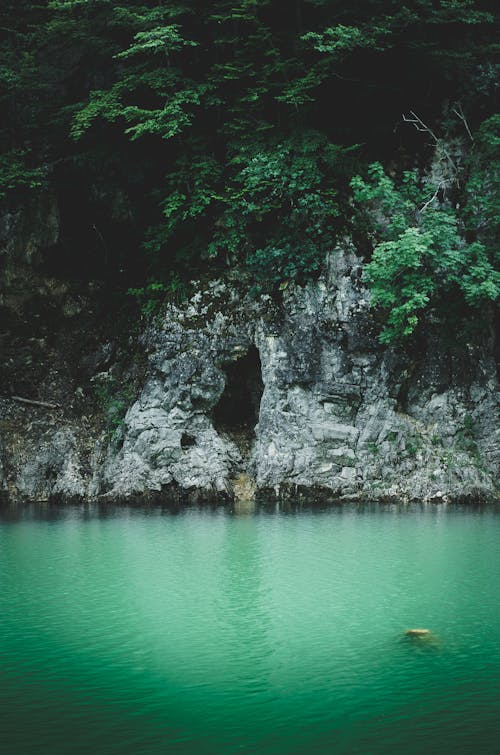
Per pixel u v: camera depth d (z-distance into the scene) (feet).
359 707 19.61
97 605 29.43
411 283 63.46
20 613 28.30
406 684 21.16
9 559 38.93
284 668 22.41
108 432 70.18
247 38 71.56
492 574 34.76
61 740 17.66
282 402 66.90
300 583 33.06
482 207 69.62
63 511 60.80
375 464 65.77
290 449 65.92
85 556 39.55
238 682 21.31
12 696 20.36
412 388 67.87
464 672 22.11
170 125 67.15
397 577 34.30
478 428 67.77
